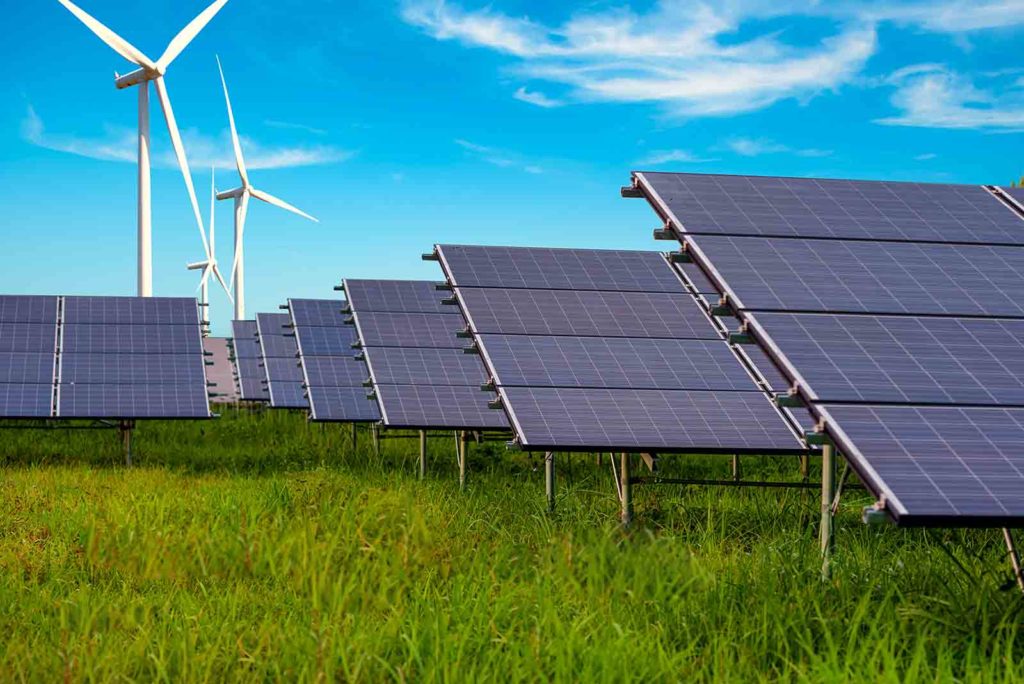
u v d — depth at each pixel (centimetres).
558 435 1134
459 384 1780
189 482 1616
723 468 1817
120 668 673
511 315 1432
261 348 3234
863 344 789
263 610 831
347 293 2116
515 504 1324
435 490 1431
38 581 947
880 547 1002
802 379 738
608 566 878
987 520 602
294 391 2967
